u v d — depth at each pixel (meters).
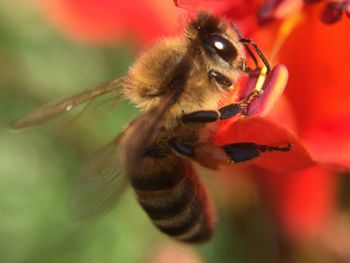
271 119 0.08
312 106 0.09
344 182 0.10
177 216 0.09
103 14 0.10
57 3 0.10
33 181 0.11
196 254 0.11
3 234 0.11
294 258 0.10
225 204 0.11
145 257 0.11
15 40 0.11
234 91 0.08
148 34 0.10
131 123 0.08
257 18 0.09
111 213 0.11
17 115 0.11
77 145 0.11
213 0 0.09
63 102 0.09
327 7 0.08
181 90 0.08
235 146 0.08
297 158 0.08
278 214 0.10
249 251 0.11
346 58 0.09
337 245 0.10
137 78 0.08
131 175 0.08
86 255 0.11
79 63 0.11
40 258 0.11
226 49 0.08
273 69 0.08
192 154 0.08
